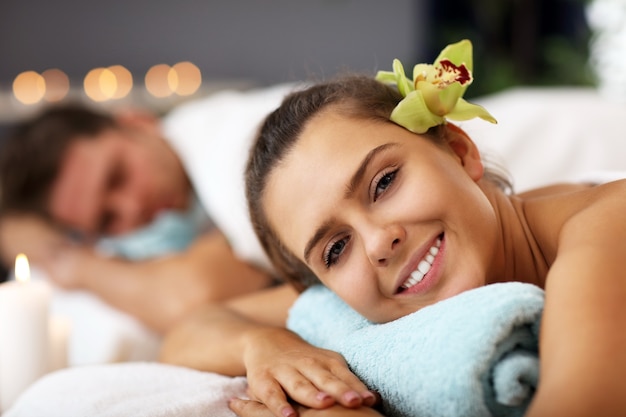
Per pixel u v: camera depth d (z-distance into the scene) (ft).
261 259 5.72
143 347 5.49
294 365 2.50
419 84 2.76
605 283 1.98
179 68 12.57
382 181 2.55
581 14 12.14
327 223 2.58
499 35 12.64
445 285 2.50
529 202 2.83
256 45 12.84
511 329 2.02
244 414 2.52
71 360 5.35
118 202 6.48
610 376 1.78
